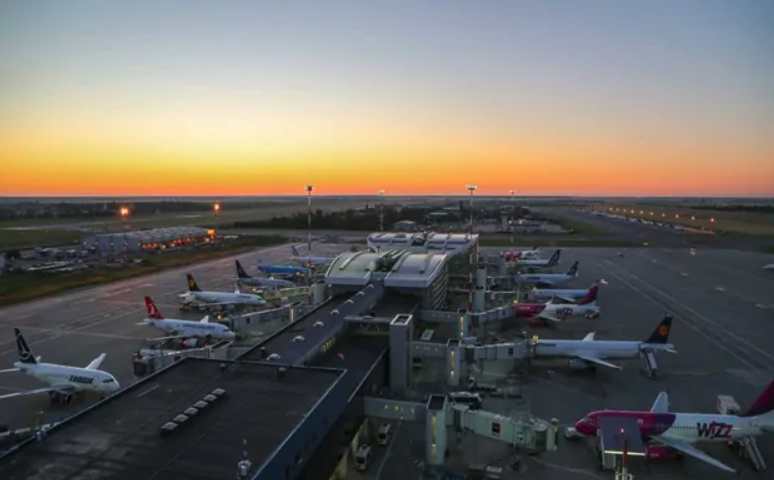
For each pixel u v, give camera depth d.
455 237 140.62
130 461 32.62
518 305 100.50
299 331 64.44
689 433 51.25
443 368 75.00
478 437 55.34
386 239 137.62
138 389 43.56
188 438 35.47
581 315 100.81
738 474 48.12
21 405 63.19
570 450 52.28
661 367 76.56
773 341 89.62
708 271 161.62
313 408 39.06
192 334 87.88
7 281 141.12
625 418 52.47
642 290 132.88
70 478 30.81
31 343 87.44
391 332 64.44
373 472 48.19
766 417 50.72
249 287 137.38
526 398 64.94
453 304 114.38
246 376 46.28
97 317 104.94
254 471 31.31
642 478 47.31
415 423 58.66
